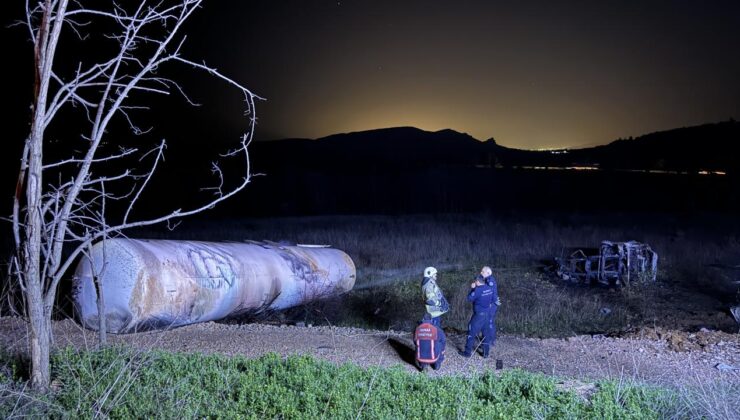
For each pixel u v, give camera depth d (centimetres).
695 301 1825
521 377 794
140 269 1039
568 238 2894
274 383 703
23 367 730
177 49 667
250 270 1278
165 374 709
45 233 646
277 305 1389
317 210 4675
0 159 2878
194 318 1138
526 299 1769
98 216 737
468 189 5934
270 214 4328
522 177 6512
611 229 3294
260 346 1018
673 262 2300
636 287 1948
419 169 7356
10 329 944
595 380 839
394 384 740
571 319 1586
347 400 661
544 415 655
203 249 1210
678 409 683
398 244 2542
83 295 1054
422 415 641
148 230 2892
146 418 594
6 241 2048
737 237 3020
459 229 3212
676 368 968
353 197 5375
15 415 578
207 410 629
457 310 1578
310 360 823
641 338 1216
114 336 1036
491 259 2392
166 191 4497
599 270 2072
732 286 1984
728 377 905
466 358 1019
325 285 1530
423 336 911
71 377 683
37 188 618
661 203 5097
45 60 603
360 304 1700
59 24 607
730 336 1194
